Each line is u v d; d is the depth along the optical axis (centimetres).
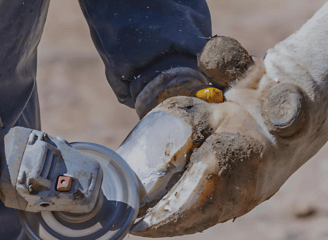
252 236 1216
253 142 515
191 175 511
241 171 507
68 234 509
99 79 2086
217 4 2597
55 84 2042
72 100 1958
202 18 727
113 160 532
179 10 696
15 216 652
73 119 1873
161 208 517
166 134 540
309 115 528
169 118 546
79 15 2525
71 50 2248
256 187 521
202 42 693
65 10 2559
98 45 733
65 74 2100
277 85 533
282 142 527
